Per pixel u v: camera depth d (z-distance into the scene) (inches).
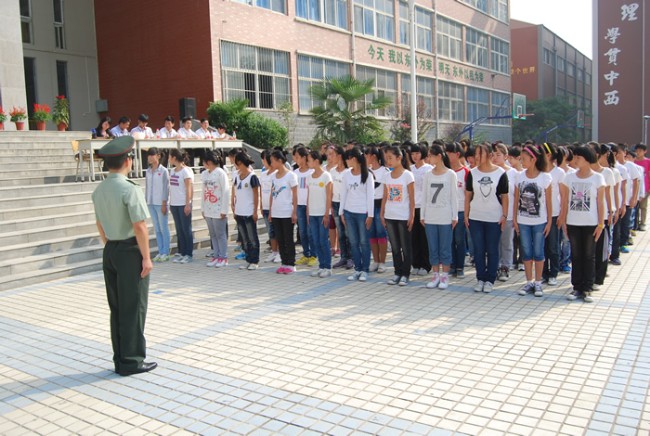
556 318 216.2
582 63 2417.6
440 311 229.1
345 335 202.2
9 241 325.1
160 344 199.3
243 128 658.8
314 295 260.4
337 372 169.0
